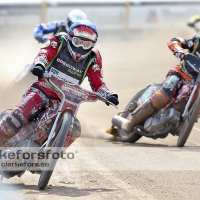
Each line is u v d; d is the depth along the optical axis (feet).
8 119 71.10
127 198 66.64
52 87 69.82
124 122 110.01
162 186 72.74
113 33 303.68
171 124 103.40
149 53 276.82
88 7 296.10
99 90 73.31
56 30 130.11
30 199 64.64
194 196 68.08
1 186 72.23
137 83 196.95
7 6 282.15
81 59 72.49
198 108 97.55
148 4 309.22
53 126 68.49
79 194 67.92
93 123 131.13
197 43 102.01
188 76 102.01
